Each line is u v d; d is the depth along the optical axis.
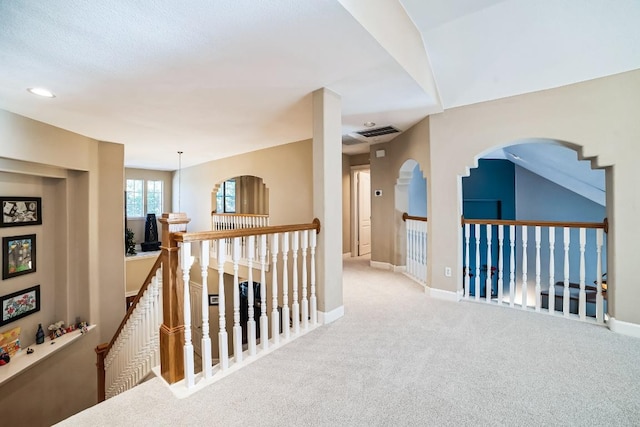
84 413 1.47
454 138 3.25
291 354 2.06
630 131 2.38
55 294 4.07
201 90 2.57
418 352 2.10
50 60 2.00
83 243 4.24
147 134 4.15
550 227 2.90
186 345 1.72
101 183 4.45
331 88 2.56
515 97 2.87
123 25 1.61
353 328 2.51
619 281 2.45
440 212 3.38
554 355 2.06
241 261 5.39
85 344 4.14
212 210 6.88
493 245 5.93
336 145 2.68
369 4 1.75
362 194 6.80
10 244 3.47
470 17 2.33
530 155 4.67
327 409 1.50
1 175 3.40
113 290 4.53
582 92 2.56
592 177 4.28
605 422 1.42
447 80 2.93
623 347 2.18
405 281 4.19
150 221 7.92
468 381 1.75
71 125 3.64
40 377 3.53
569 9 2.11
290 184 4.90
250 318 2.03
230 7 1.48
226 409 1.50
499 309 3.02
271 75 2.29
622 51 2.26
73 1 1.39
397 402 1.56
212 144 4.95
